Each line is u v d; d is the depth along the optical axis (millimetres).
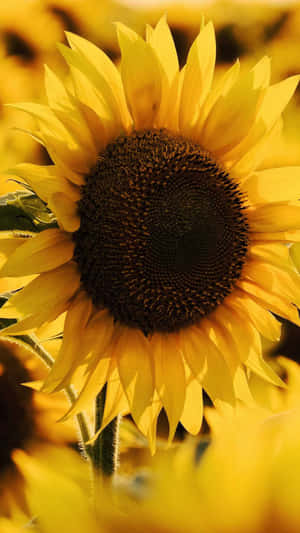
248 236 956
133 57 912
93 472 920
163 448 922
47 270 890
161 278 925
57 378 892
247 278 959
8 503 1040
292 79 938
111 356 921
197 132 944
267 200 955
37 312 890
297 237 958
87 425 934
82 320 911
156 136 933
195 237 930
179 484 687
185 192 930
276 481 682
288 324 1049
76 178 901
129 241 911
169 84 932
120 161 918
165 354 937
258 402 975
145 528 677
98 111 910
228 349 949
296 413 743
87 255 908
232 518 669
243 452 707
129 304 920
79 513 711
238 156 949
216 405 927
